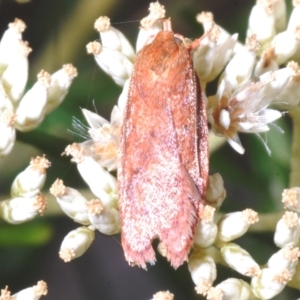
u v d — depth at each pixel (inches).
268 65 4.0
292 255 3.7
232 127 3.9
